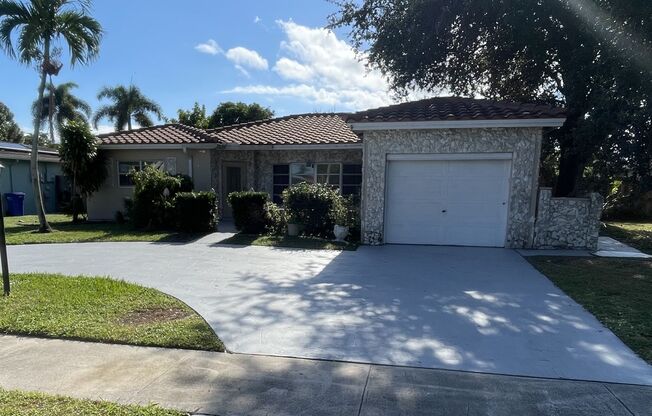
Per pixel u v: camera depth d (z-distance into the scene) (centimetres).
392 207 1053
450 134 992
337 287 645
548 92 1351
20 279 682
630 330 458
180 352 404
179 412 296
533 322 488
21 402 305
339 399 318
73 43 1227
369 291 622
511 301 572
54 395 319
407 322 489
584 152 1086
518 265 807
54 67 1245
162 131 1648
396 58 1275
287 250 981
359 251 965
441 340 435
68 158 1470
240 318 499
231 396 321
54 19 1196
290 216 1184
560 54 1195
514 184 972
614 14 969
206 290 627
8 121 4278
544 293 611
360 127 1001
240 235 1184
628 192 1416
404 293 612
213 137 1512
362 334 450
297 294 605
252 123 1842
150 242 1105
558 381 348
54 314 502
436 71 1371
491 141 973
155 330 451
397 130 1012
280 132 1659
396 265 810
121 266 808
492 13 1161
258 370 367
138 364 377
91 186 1531
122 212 1555
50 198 2245
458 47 1286
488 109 995
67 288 623
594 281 676
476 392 329
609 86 1025
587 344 424
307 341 431
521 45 1222
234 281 685
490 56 1352
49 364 377
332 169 1519
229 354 400
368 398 319
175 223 1291
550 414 298
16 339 436
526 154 959
